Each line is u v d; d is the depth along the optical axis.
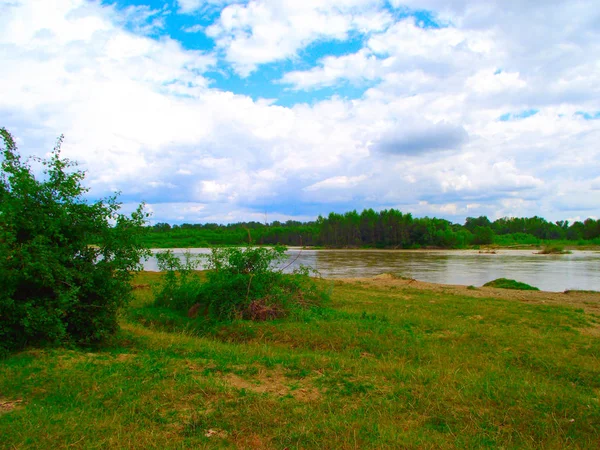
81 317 7.07
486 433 4.28
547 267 37.28
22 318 6.28
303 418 4.37
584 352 7.55
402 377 5.82
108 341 7.37
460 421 4.51
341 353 7.58
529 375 6.37
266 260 11.27
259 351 7.39
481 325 9.55
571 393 5.40
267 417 4.34
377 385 5.46
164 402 4.64
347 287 17.27
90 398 4.73
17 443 3.74
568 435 4.33
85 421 4.17
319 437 3.99
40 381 5.15
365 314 10.29
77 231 7.20
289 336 8.56
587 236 93.00
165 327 9.93
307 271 12.67
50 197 7.02
